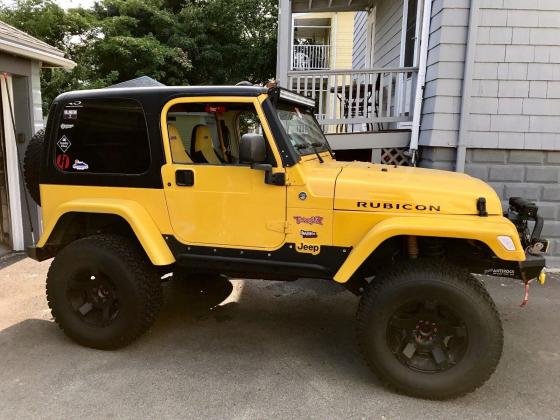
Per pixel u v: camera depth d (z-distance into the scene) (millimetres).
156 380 3287
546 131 5836
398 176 3459
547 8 5617
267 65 21469
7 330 4062
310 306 4703
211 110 3385
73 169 3672
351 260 3135
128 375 3346
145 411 2936
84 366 3463
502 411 2979
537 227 3455
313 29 21438
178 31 20250
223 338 3959
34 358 3574
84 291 3744
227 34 21578
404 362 3119
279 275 3703
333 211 3234
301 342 3910
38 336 3953
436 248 3408
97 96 3562
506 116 5852
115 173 3574
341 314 4512
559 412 2977
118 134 3541
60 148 3684
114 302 3688
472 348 2967
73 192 3693
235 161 3682
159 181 3482
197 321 4301
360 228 3217
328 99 7973
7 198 6516
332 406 3014
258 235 3381
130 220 3467
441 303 3002
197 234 3479
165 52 18672
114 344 3662
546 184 5965
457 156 5973
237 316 4422
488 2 5645
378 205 3178
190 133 3650
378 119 7004
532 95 5789
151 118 3455
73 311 3723
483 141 5914
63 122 3656
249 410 2961
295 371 3439
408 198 3148
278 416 2904
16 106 6465
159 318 4340
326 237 3271
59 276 3689
